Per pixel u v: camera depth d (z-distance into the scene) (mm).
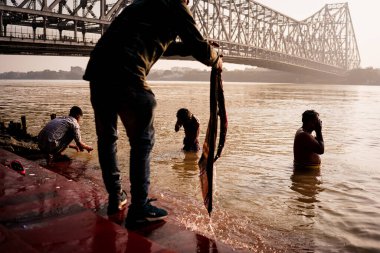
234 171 4781
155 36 2008
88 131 8672
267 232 2652
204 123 11133
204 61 2123
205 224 2613
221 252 1940
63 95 32031
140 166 2135
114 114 2148
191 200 3270
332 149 6781
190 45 2045
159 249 1713
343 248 2451
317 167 5059
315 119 5141
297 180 4340
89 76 2074
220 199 3502
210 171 2182
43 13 34188
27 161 3570
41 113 14805
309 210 3242
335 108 19875
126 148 6246
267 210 3205
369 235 2684
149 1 2004
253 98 30250
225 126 2287
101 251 1669
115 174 2281
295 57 87250
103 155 2240
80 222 1988
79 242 1751
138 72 1985
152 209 2227
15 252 1442
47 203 2285
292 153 6207
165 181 4086
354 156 6027
